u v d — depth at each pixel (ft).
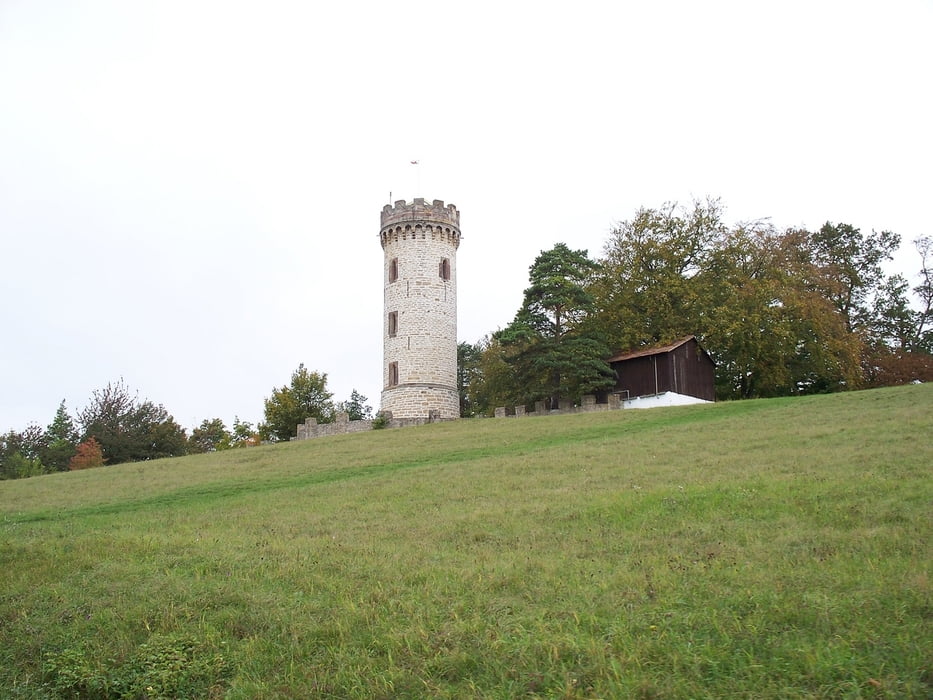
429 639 44.47
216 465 153.17
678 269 227.40
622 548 60.70
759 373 216.54
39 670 45.70
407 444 155.74
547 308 211.00
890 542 54.19
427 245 227.81
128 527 87.04
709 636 40.68
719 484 81.05
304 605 51.98
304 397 285.43
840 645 37.58
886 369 221.66
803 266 224.74
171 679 43.16
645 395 198.29
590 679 37.78
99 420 292.61
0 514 110.73
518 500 85.51
